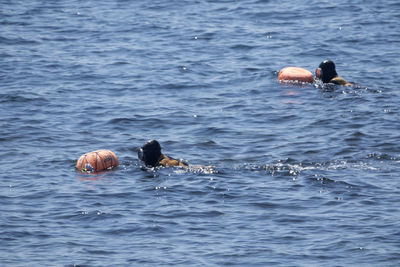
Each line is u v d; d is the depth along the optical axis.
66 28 97.19
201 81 72.12
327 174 45.00
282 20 101.56
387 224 36.59
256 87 69.62
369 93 66.06
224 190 42.44
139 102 64.56
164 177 45.06
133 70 76.38
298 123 57.53
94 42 89.75
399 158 48.25
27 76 73.00
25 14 105.81
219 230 36.50
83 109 62.16
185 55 83.25
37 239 35.53
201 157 49.84
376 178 44.09
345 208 39.09
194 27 97.75
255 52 84.38
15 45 87.19
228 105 63.50
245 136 54.59
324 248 33.97
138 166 47.66
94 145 52.66
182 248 34.31
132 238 35.66
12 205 40.25
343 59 80.44
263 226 36.94
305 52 83.88
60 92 67.50
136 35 93.56
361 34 91.88
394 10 105.94
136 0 117.56
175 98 66.12
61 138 54.19
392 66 76.62
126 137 54.66
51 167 47.50
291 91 67.88
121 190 42.69
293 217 38.06
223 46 87.56
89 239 35.53
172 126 57.47
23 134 54.91
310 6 110.31
